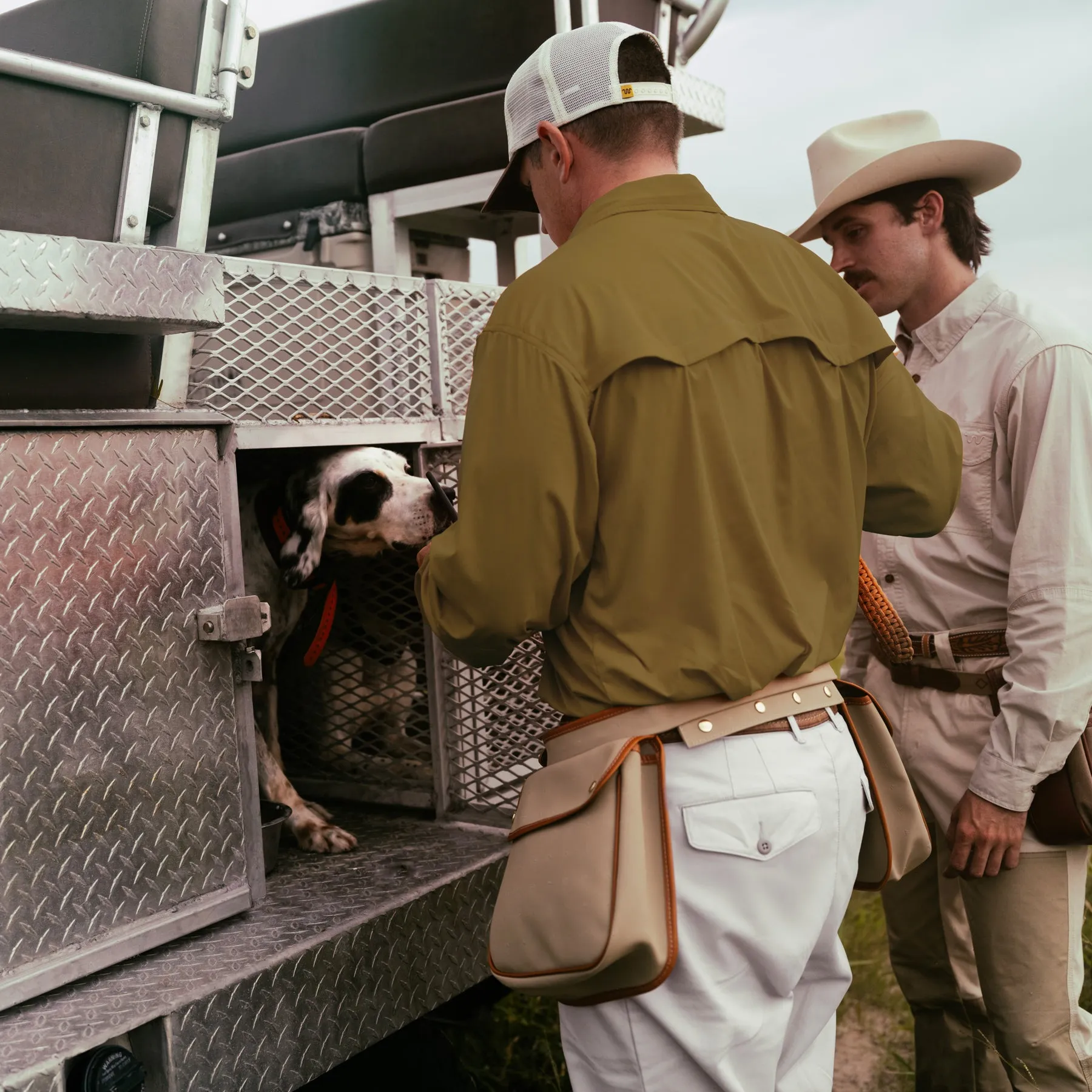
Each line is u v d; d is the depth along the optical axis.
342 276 2.13
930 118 2.14
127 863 1.58
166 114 1.71
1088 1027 1.92
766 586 1.32
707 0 2.62
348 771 2.53
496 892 2.06
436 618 1.38
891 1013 2.81
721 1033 1.27
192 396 1.90
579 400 1.25
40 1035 1.38
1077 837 1.79
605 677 1.32
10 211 1.48
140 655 1.60
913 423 1.54
